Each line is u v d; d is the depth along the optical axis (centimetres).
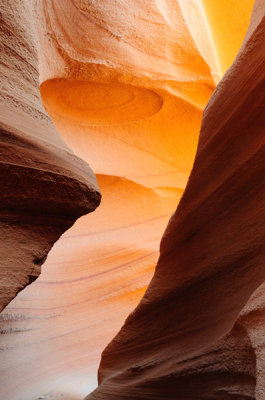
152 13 586
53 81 602
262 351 159
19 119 196
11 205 175
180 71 636
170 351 276
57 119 680
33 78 233
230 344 203
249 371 184
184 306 287
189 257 297
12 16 233
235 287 246
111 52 583
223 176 281
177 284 297
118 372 318
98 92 644
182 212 308
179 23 605
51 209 190
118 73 601
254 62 268
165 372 254
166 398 250
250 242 247
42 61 520
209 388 218
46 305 611
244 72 275
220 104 293
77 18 537
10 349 495
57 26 511
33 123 209
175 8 602
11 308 541
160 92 647
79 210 203
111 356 344
